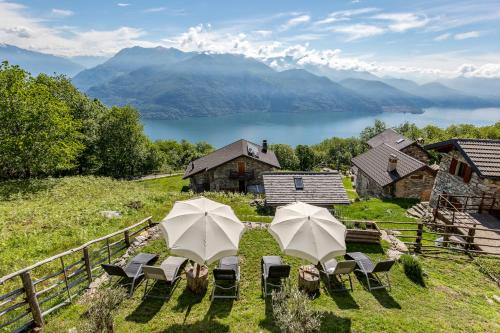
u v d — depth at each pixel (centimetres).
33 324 787
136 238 1282
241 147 4053
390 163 2920
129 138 5125
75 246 1264
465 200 1731
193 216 847
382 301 906
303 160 8356
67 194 2109
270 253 1205
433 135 6688
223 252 787
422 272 1070
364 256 1081
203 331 761
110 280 991
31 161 2688
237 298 912
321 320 784
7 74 2527
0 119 2481
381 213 2109
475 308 889
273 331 762
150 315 828
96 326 685
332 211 2128
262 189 3769
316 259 804
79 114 4331
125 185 2648
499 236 1375
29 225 1457
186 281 995
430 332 740
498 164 1570
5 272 1032
